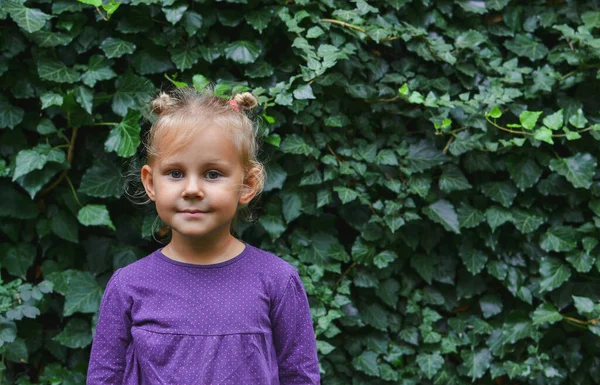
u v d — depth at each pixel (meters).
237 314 1.38
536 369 2.42
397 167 2.36
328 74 2.28
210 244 1.42
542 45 2.50
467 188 2.39
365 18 2.38
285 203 2.28
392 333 2.46
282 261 1.51
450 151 2.34
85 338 2.19
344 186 2.32
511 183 2.43
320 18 2.32
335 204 2.37
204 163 1.35
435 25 2.45
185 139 1.34
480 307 2.51
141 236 2.26
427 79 2.40
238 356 1.35
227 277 1.42
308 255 2.33
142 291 1.40
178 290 1.39
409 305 2.42
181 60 2.17
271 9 2.26
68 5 2.11
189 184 1.34
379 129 2.44
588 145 2.44
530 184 2.38
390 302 2.39
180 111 1.40
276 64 2.34
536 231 2.48
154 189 1.42
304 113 2.27
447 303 2.50
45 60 2.10
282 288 1.45
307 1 2.25
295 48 2.25
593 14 2.46
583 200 2.45
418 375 2.42
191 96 1.48
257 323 1.39
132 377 1.39
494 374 2.43
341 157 2.34
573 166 2.36
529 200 2.45
